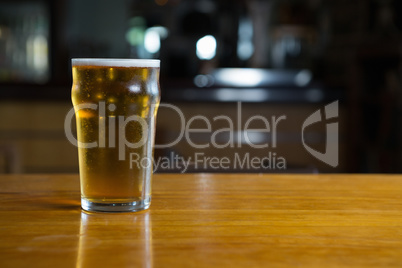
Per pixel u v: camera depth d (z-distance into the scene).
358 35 4.93
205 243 0.50
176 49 5.43
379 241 0.51
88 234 0.53
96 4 5.95
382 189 0.79
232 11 5.63
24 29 5.83
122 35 5.99
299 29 5.65
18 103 3.86
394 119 3.84
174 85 4.05
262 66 5.76
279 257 0.46
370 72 4.20
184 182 0.84
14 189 0.77
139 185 0.63
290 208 0.65
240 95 4.08
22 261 0.44
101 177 0.61
